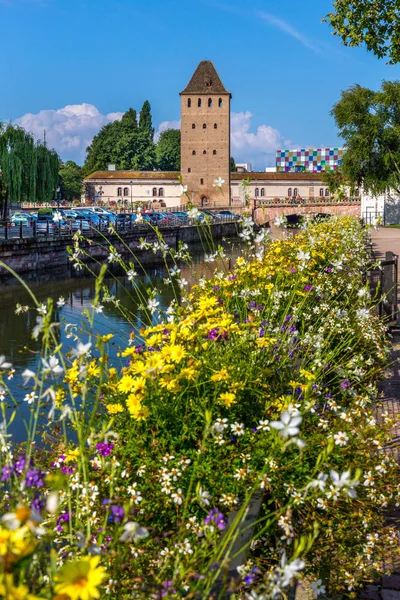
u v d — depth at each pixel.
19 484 2.07
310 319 6.74
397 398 6.52
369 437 4.02
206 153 102.56
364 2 16.67
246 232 5.88
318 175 111.00
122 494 3.27
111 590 2.49
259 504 3.20
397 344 9.17
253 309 5.43
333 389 4.93
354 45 17.00
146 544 2.91
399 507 4.26
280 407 3.72
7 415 8.84
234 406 3.81
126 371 3.84
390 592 3.47
